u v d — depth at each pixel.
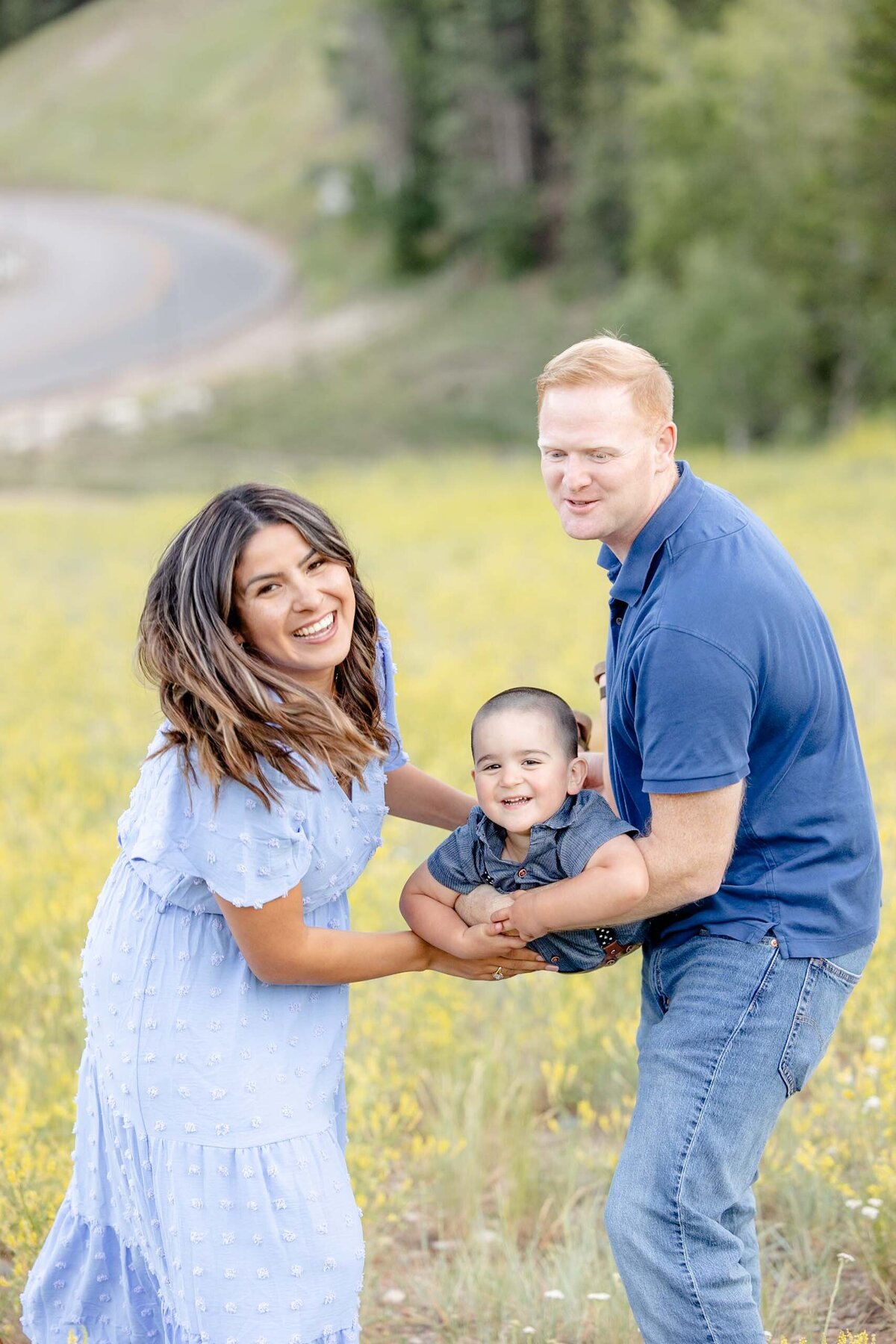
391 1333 3.14
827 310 34.47
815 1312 3.08
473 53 59.12
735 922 2.47
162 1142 2.51
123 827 2.67
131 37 105.75
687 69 37.91
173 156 85.75
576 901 2.41
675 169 37.00
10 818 6.13
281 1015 2.58
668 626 2.36
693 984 2.50
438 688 8.22
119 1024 2.56
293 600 2.48
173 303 59.66
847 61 32.31
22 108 100.38
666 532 2.44
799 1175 3.39
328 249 65.38
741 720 2.35
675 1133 2.42
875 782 6.15
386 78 64.00
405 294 59.56
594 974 4.43
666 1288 2.40
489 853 2.61
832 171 33.97
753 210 35.22
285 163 78.50
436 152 62.06
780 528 15.41
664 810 2.39
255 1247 2.48
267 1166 2.50
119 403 45.53
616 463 2.41
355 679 2.73
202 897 2.53
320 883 2.59
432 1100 4.00
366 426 42.88
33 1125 3.39
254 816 2.41
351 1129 3.52
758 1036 2.44
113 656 10.72
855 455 25.39
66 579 15.57
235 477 34.78
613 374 2.41
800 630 2.41
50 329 56.09
